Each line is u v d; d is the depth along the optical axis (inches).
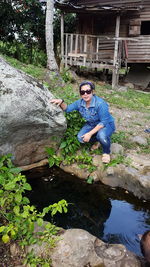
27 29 469.4
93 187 159.3
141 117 270.5
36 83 157.6
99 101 155.9
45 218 135.2
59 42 530.0
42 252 101.1
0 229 100.7
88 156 171.2
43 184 160.2
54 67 407.8
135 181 150.7
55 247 102.1
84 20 494.9
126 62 470.9
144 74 490.3
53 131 164.2
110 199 150.5
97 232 127.2
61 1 428.1
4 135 143.7
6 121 138.3
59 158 173.6
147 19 455.5
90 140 175.6
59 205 108.2
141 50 463.5
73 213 140.3
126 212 141.3
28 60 486.3
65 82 366.0
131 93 387.5
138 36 462.3
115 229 129.4
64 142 172.7
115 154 173.2
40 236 107.1
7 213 111.5
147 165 163.0
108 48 484.4
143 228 130.4
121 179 157.2
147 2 449.4
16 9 471.2
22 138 154.6
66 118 175.8
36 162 174.1
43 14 484.4
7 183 116.7
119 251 103.0
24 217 106.4
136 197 150.9
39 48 518.6
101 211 142.2
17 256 103.0
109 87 411.2
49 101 155.9
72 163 172.1
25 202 118.3
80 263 96.4
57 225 131.0
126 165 162.2
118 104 314.0
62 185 160.4
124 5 467.2
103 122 156.2
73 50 500.1
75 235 106.0
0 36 487.2
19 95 139.7
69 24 534.9
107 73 519.2
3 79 138.7
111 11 411.5
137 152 181.9
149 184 144.9
